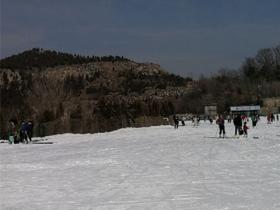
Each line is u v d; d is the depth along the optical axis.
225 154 26.42
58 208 12.51
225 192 13.99
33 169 22.05
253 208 11.55
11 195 14.84
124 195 14.13
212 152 27.88
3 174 20.25
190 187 15.15
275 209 11.36
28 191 15.53
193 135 47.53
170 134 51.09
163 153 28.34
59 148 35.97
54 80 76.50
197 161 23.19
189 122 95.56
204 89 162.62
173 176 17.95
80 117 70.00
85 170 21.00
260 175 17.45
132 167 21.56
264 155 25.23
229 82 169.00
